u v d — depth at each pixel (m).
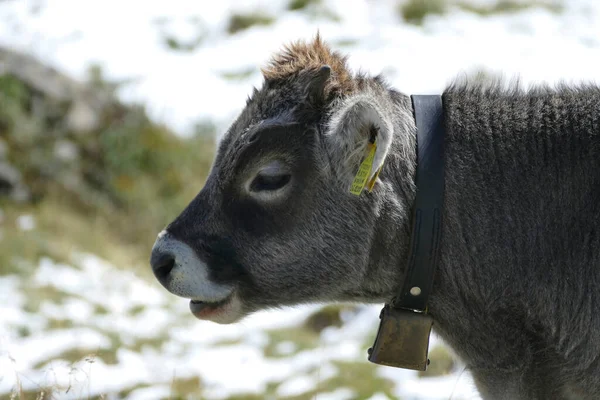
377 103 11.45
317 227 12.05
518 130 12.34
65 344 21.89
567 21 43.34
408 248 12.04
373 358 12.26
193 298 12.29
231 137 12.57
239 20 44.72
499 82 13.01
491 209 12.08
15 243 28.44
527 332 12.06
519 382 12.12
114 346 22.33
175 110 38.47
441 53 39.31
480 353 12.31
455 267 12.08
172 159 35.97
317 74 12.17
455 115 12.40
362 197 11.92
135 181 34.84
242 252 12.22
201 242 12.28
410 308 12.19
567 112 12.41
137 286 27.81
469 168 12.16
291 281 12.25
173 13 45.91
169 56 42.59
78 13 45.56
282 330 24.73
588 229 11.81
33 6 46.03
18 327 22.83
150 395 19.53
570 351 11.81
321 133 12.09
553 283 11.86
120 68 41.19
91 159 35.09
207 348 23.17
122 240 32.75
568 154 12.12
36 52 41.03
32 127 34.56
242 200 12.20
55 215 31.22
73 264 28.25
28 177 33.22
